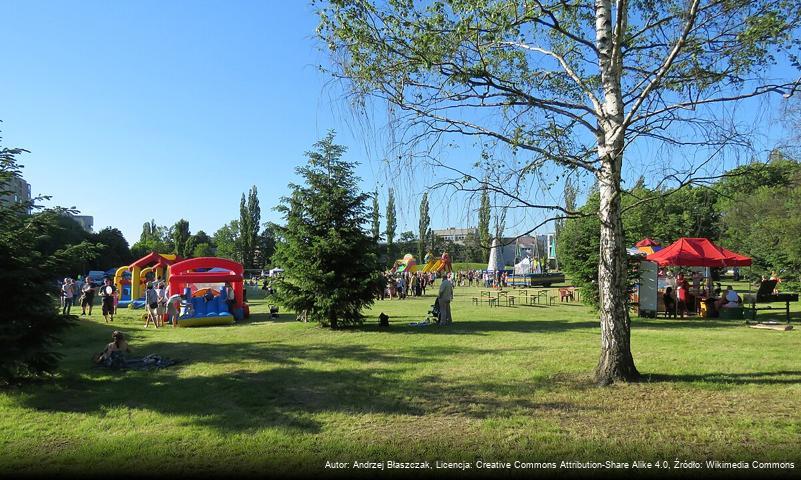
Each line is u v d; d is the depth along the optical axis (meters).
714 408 6.55
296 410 7.30
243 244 83.56
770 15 6.15
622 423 6.12
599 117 7.82
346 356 11.37
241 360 11.23
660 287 23.23
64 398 8.36
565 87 8.83
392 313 23.34
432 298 36.28
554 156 7.15
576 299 32.56
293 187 16.97
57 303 9.95
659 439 5.57
